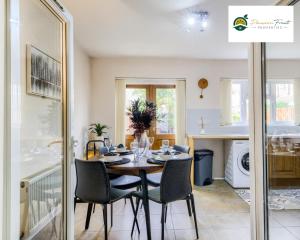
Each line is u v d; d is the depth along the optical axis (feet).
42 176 5.21
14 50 3.55
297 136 7.59
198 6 7.29
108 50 12.15
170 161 6.48
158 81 14.26
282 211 6.49
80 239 7.14
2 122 3.32
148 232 6.71
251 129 5.80
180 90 14.15
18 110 3.66
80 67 11.47
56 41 6.16
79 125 11.25
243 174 12.32
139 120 8.73
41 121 5.43
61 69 6.31
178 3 7.11
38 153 5.29
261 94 5.49
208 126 14.07
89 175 6.55
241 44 11.17
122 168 6.71
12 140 3.47
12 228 3.44
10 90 3.43
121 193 7.04
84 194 6.75
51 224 5.67
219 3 7.07
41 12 5.45
